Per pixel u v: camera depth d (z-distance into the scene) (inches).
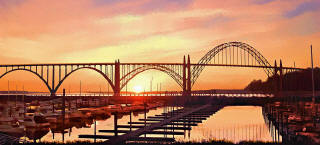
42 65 6200.8
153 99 4763.8
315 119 1574.8
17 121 1707.7
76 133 1792.6
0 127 1482.5
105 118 2536.9
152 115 3105.3
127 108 2977.4
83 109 2431.1
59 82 6156.5
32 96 4771.2
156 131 1715.1
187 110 3545.8
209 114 3169.3
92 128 2021.4
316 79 5792.3
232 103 5132.9
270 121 2539.4
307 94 4141.2
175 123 2212.1
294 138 1315.2
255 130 2047.2
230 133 1876.2
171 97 4763.8
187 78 6323.8
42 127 1736.0
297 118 1638.8
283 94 4722.0
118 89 6309.1
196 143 1135.6
